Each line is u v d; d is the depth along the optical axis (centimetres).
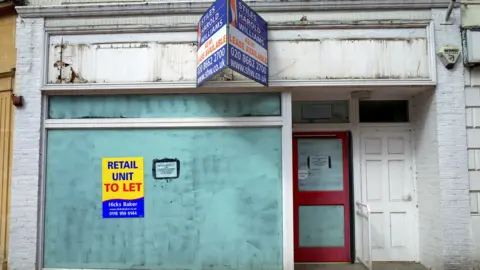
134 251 559
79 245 563
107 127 568
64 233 564
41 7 571
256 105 566
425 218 591
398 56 554
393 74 551
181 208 561
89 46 572
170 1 569
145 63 566
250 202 558
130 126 566
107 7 568
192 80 559
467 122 548
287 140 556
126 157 568
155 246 559
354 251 617
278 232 553
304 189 634
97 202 566
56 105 579
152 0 578
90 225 564
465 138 544
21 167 563
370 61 553
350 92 592
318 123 639
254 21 511
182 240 558
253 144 564
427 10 559
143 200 563
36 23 578
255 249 553
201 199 561
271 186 558
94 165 570
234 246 555
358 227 621
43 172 568
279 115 564
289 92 562
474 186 541
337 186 634
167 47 565
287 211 547
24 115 568
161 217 561
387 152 638
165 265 557
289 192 549
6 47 616
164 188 564
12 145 596
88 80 568
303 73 552
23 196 560
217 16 477
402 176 634
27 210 558
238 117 562
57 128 573
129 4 566
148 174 566
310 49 554
